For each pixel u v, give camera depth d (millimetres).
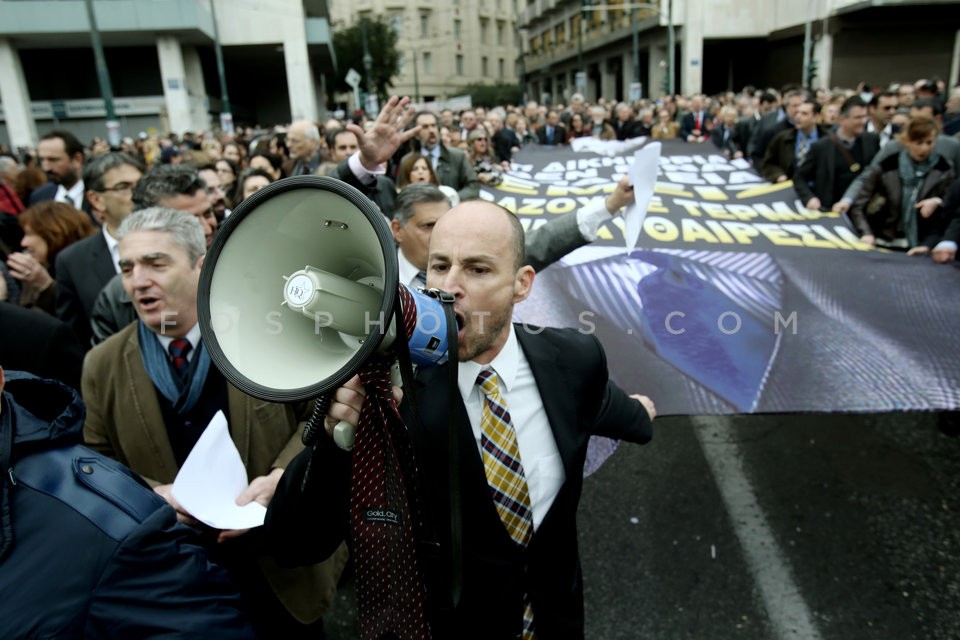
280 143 8961
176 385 1774
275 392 900
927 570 2570
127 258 1673
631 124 11258
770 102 7961
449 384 1089
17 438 1036
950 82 27938
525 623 1405
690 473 3365
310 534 1273
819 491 3143
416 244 2500
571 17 46188
